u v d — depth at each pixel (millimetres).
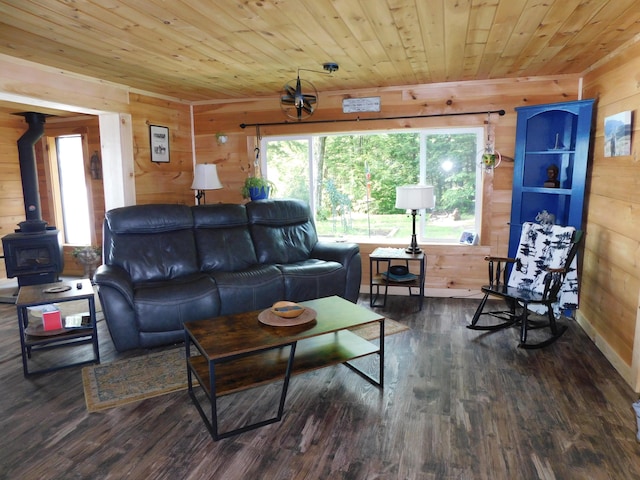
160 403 2594
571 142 4059
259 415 2451
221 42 2939
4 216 5680
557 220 4246
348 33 2777
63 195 6090
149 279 3688
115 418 2436
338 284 4117
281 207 4633
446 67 3777
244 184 5062
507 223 4480
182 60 3414
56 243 4797
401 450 2123
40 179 6004
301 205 4793
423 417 2404
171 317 3275
